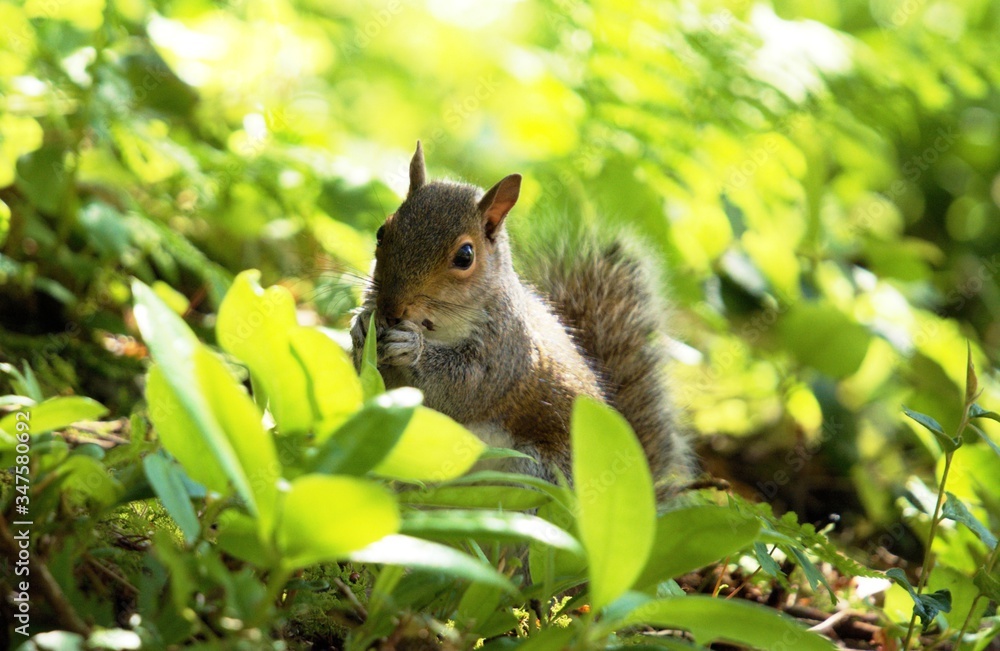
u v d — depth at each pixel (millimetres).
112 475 5875
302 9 16656
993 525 9266
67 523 5059
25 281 10570
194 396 4148
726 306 14438
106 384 10156
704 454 12602
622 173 13320
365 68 18516
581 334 10406
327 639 5852
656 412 10133
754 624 4520
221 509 4945
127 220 10922
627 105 14109
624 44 14164
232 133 13438
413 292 8484
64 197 10812
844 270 14703
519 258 11234
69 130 10906
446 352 8641
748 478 12516
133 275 11555
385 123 18859
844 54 14773
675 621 4590
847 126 14867
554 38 17406
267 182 12422
